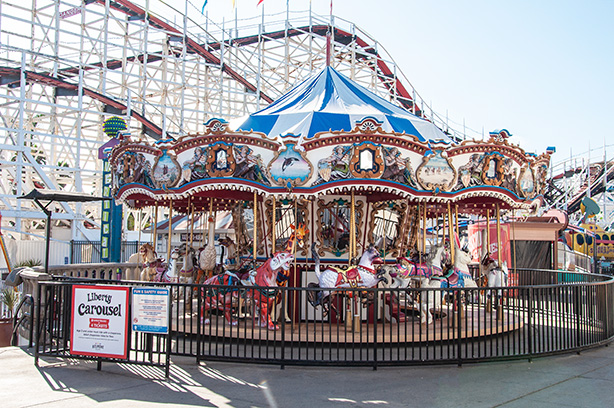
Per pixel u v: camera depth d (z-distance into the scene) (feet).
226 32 126.11
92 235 109.40
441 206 46.19
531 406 20.45
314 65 131.54
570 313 31.55
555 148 37.96
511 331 36.58
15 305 41.11
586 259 81.35
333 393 22.02
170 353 25.02
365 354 29.40
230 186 32.35
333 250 36.68
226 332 32.40
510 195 35.42
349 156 31.37
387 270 35.94
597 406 20.51
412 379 24.40
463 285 38.60
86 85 109.29
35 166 98.73
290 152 31.50
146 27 113.09
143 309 24.58
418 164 32.37
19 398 20.99
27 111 103.40
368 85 132.67
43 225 127.34
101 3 113.60
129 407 19.89
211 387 22.77
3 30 104.12
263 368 26.05
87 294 25.17
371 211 36.94
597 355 30.14
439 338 31.76
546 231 67.00
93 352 24.99
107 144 71.67
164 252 79.30
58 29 106.83
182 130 111.24
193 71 130.41
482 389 22.79
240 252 41.63
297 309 36.19
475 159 33.76
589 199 115.55
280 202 36.94
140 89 123.24
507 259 65.62
